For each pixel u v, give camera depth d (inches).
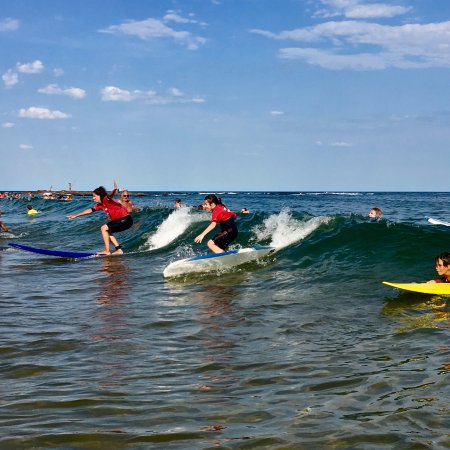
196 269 390.3
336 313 256.5
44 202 1689.2
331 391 151.3
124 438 122.3
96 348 203.2
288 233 478.6
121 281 371.2
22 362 185.9
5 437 123.0
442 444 114.8
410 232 403.5
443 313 246.1
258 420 132.0
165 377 167.9
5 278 393.1
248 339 214.4
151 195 3555.6
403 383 154.9
